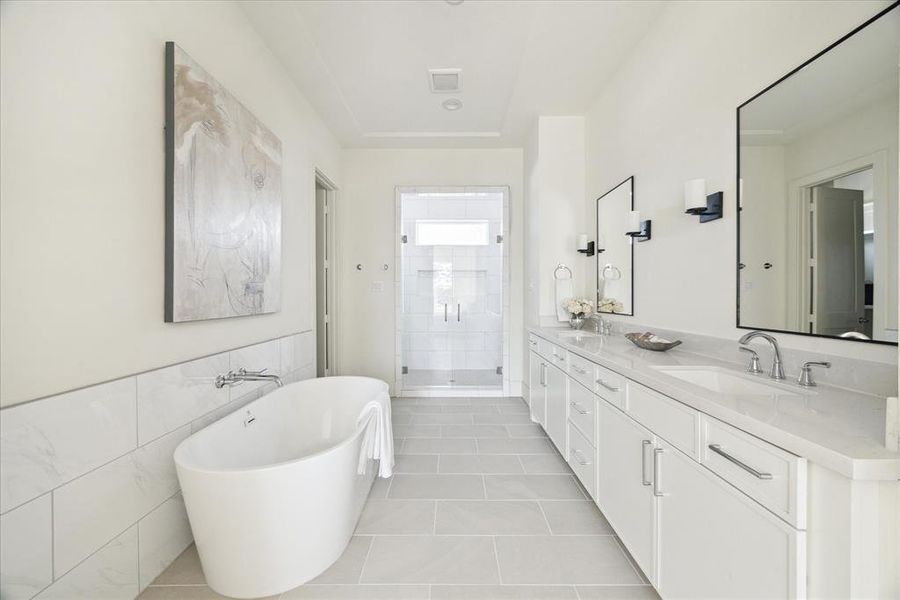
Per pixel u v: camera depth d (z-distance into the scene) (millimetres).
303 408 2350
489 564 1498
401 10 1997
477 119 3363
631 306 2418
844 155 1099
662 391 1202
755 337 1361
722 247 1611
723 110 1598
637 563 1380
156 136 1363
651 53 2152
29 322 960
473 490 2080
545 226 3244
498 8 1990
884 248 1001
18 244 936
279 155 2297
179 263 1428
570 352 2158
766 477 805
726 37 1576
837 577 696
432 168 4000
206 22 1668
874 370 1030
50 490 1003
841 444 702
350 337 4055
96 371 1140
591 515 1844
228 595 1306
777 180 1326
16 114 927
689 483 1071
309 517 1350
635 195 2346
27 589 954
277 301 2279
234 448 1664
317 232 3842
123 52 1224
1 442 900
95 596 1133
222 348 1791
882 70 1007
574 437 2092
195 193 1511
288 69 2492
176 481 1471
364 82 2713
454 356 4645
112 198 1187
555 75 2619
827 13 1162
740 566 885
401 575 1437
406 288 4418
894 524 671
